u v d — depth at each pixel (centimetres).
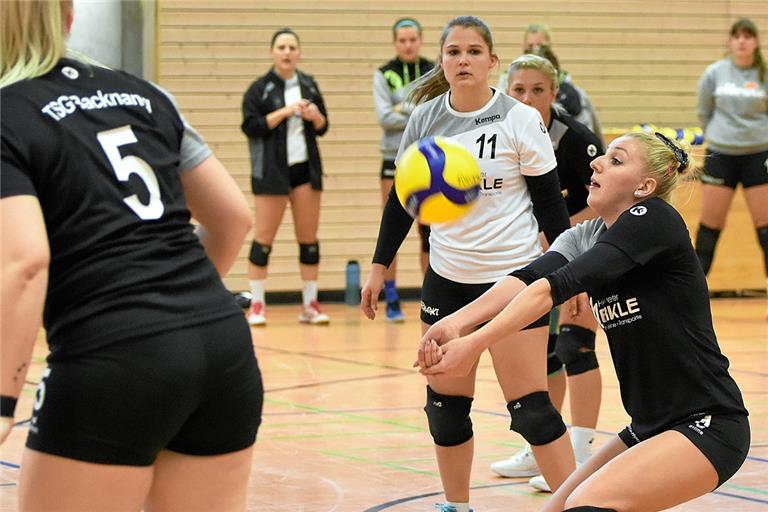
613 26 1591
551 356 620
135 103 314
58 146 290
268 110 1258
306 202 1286
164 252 299
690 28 1611
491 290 415
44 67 302
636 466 373
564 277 381
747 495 564
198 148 333
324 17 1529
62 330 289
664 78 1608
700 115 1329
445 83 554
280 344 1131
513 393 497
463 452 516
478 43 508
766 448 668
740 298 1541
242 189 1514
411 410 800
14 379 276
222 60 1504
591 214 616
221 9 1499
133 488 296
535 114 517
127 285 290
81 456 287
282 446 682
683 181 427
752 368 960
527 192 523
